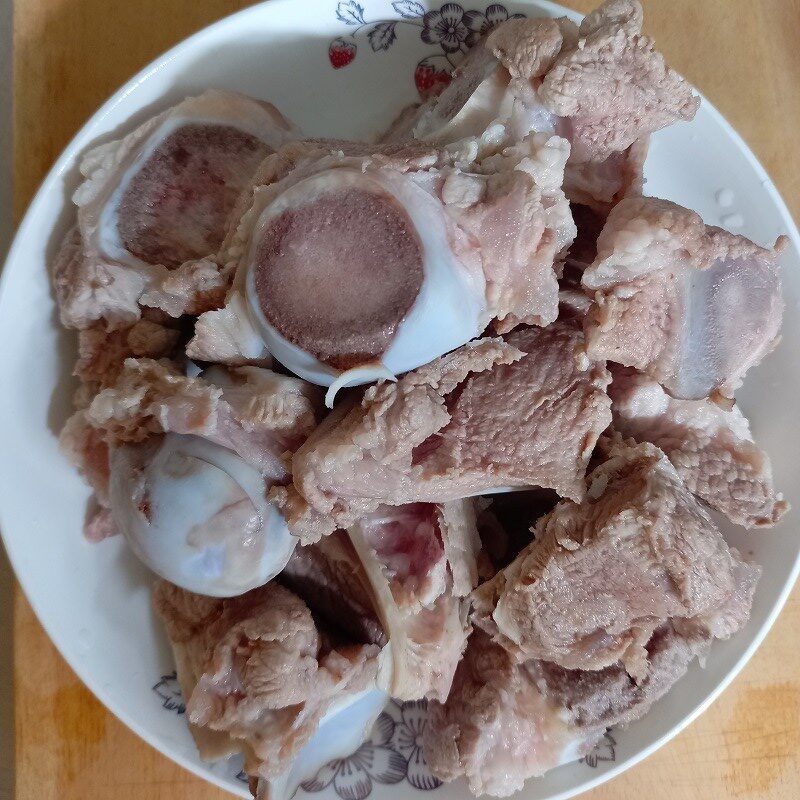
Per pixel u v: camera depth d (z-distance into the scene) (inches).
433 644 9.4
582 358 8.5
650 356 8.7
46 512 9.2
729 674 9.6
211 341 8.2
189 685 9.2
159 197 9.0
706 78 11.1
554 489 9.1
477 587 9.6
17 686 10.2
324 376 7.8
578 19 9.4
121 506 8.5
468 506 9.8
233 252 8.0
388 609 9.3
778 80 11.1
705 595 8.7
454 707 10.0
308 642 8.7
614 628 9.2
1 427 8.9
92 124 8.9
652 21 11.0
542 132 8.3
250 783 8.8
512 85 8.5
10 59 11.2
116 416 8.5
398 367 7.7
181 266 8.3
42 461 9.2
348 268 7.4
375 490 8.2
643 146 9.1
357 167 7.4
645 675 9.5
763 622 9.6
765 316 8.6
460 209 7.4
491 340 8.1
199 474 8.3
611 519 8.5
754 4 11.1
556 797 9.9
